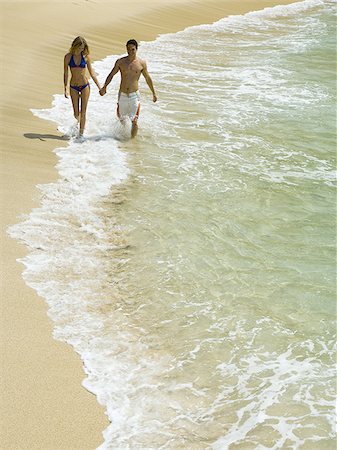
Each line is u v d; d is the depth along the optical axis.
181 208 8.82
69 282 6.81
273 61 19.28
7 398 5.09
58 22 20.53
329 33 25.08
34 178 9.17
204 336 6.13
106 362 5.64
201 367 5.69
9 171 9.19
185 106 13.77
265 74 17.47
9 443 4.66
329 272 7.47
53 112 12.20
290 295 6.93
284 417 5.13
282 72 17.83
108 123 11.94
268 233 8.35
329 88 16.20
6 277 6.71
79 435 4.80
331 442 4.89
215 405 5.23
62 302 6.44
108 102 13.41
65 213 8.31
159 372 5.58
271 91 15.63
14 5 21.67
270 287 7.06
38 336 5.88
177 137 11.71
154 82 15.59
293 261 7.67
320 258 7.79
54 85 14.03
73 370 5.50
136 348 5.88
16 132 10.76
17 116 11.56
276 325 6.39
